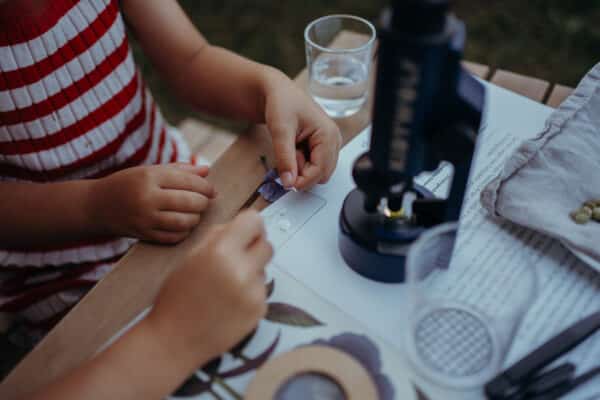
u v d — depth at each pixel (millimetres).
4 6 693
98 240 820
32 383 496
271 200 639
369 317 519
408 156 442
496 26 1816
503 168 613
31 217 696
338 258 568
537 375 461
